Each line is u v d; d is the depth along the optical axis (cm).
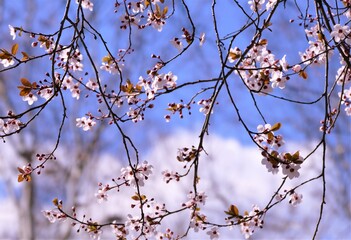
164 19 397
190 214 385
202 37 374
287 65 350
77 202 1012
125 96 389
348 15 402
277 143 338
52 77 319
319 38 363
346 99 412
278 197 370
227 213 369
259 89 354
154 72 377
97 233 387
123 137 344
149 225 384
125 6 392
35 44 360
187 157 359
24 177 360
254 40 336
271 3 380
